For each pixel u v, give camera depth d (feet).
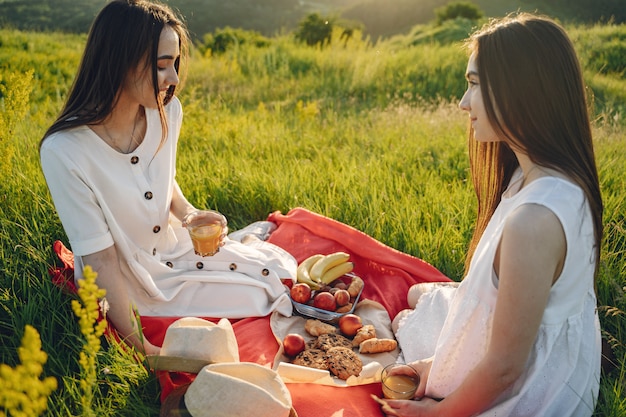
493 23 7.86
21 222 12.91
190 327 8.90
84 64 9.59
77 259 10.41
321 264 12.43
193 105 24.38
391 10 164.45
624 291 11.34
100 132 9.98
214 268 11.94
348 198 16.01
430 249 13.82
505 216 7.68
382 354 10.32
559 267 7.14
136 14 9.30
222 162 18.45
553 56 7.06
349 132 24.97
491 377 7.36
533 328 7.10
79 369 9.41
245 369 8.36
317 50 51.06
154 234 11.01
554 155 7.23
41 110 26.86
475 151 9.15
